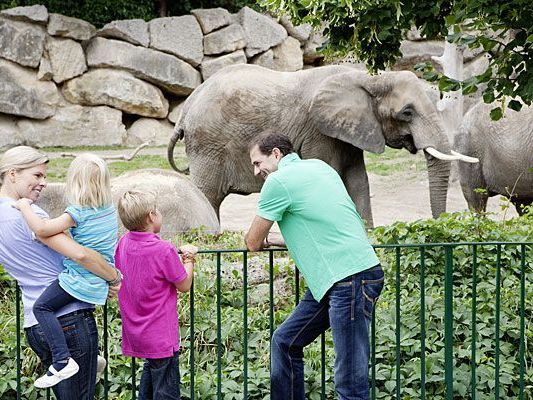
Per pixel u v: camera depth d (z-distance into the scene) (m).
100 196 4.59
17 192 4.76
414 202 16.27
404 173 18.92
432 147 10.72
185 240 8.79
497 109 7.20
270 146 5.04
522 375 5.70
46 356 4.73
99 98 22.58
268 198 4.86
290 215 4.91
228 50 23.36
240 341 6.72
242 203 16.42
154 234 4.97
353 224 4.90
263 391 6.19
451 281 5.40
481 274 7.50
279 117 10.97
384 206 15.91
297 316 5.10
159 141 23.22
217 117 11.11
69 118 22.41
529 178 11.10
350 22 7.46
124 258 4.92
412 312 6.91
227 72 11.34
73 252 4.52
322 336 5.46
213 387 6.14
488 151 11.39
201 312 6.86
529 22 6.70
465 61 21.39
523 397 5.72
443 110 15.88
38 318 4.58
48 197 8.71
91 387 4.75
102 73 22.58
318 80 11.05
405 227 7.90
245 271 5.25
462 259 7.62
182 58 23.11
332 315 4.85
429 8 7.34
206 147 11.25
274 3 7.64
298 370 5.14
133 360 5.36
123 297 4.95
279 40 23.91
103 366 5.08
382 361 6.48
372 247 5.30
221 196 11.46
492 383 6.23
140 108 22.91
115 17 23.70
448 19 6.84
